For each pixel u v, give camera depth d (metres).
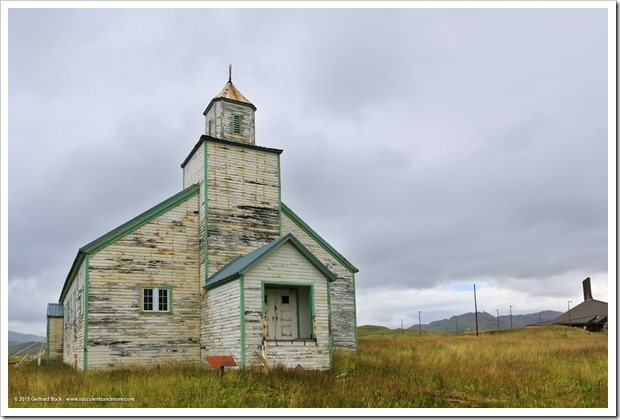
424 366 22.98
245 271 22.94
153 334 26.19
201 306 27.28
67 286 34.19
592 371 21.25
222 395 16.38
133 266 26.42
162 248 27.31
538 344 41.09
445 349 34.69
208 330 26.03
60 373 24.89
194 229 28.42
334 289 33.31
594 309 109.38
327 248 33.62
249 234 28.84
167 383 17.48
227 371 21.02
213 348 25.23
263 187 29.89
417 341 48.84
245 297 22.80
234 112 30.98
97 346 24.89
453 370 21.08
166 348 26.34
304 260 24.34
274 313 25.08
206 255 27.31
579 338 56.19
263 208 29.61
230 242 28.17
